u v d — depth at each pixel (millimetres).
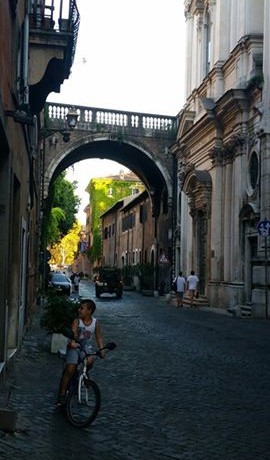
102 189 96062
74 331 7656
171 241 42125
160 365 12375
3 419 6777
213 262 30703
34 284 26031
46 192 40938
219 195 30641
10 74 9156
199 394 9438
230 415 8031
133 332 18859
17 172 11250
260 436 6992
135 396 9211
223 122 30000
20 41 11398
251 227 26203
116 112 42750
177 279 32312
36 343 15242
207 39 34875
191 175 33906
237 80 28406
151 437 6852
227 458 6102
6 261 9250
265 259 23719
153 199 48062
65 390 7750
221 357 13617
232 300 27344
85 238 111375
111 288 42375
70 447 6305
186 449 6398
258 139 25500
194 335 18172
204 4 34844
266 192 24406
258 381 10641
